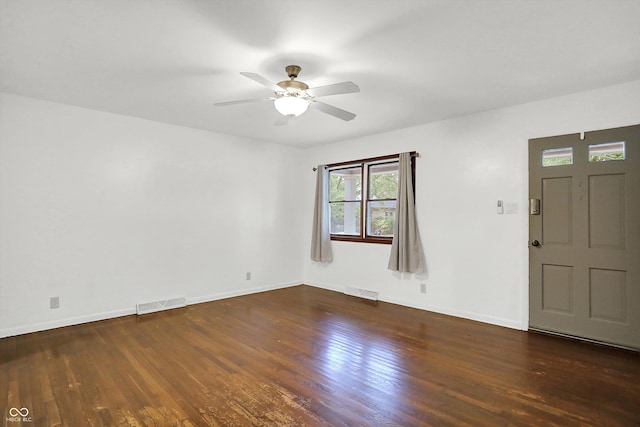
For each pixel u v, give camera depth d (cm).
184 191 457
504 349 310
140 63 265
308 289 560
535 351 305
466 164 404
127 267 411
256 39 229
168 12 198
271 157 554
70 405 216
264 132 488
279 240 564
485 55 252
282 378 254
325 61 262
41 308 354
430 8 194
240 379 252
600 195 321
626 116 306
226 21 208
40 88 321
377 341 329
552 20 206
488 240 386
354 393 233
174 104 366
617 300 313
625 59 258
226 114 401
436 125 430
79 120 376
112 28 215
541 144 352
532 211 357
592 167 324
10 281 337
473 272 398
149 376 255
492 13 199
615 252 314
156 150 432
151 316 407
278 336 342
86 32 220
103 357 288
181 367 271
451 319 400
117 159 402
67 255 369
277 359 287
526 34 222
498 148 379
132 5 191
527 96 340
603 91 317
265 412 210
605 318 319
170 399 224
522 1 187
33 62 264
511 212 370
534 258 356
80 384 243
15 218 340
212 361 282
